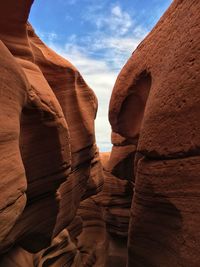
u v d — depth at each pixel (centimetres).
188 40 482
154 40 671
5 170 421
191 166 432
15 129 471
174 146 469
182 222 436
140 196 572
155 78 604
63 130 751
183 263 414
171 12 610
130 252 605
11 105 467
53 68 1020
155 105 538
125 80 812
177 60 500
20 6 752
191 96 443
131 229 606
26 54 801
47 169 704
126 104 824
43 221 746
